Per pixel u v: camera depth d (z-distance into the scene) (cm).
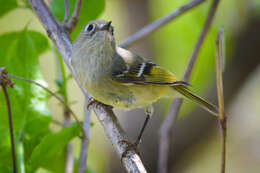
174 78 827
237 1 1243
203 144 1285
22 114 757
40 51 845
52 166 795
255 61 1216
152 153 1244
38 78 771
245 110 1423
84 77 762
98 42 759
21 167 720
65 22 802
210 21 889
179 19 1336
